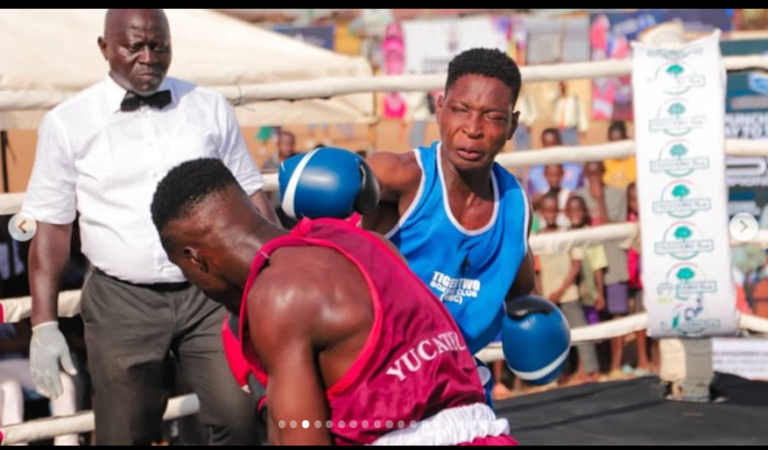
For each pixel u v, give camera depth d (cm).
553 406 641
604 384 695
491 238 419
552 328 413
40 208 476
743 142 625
